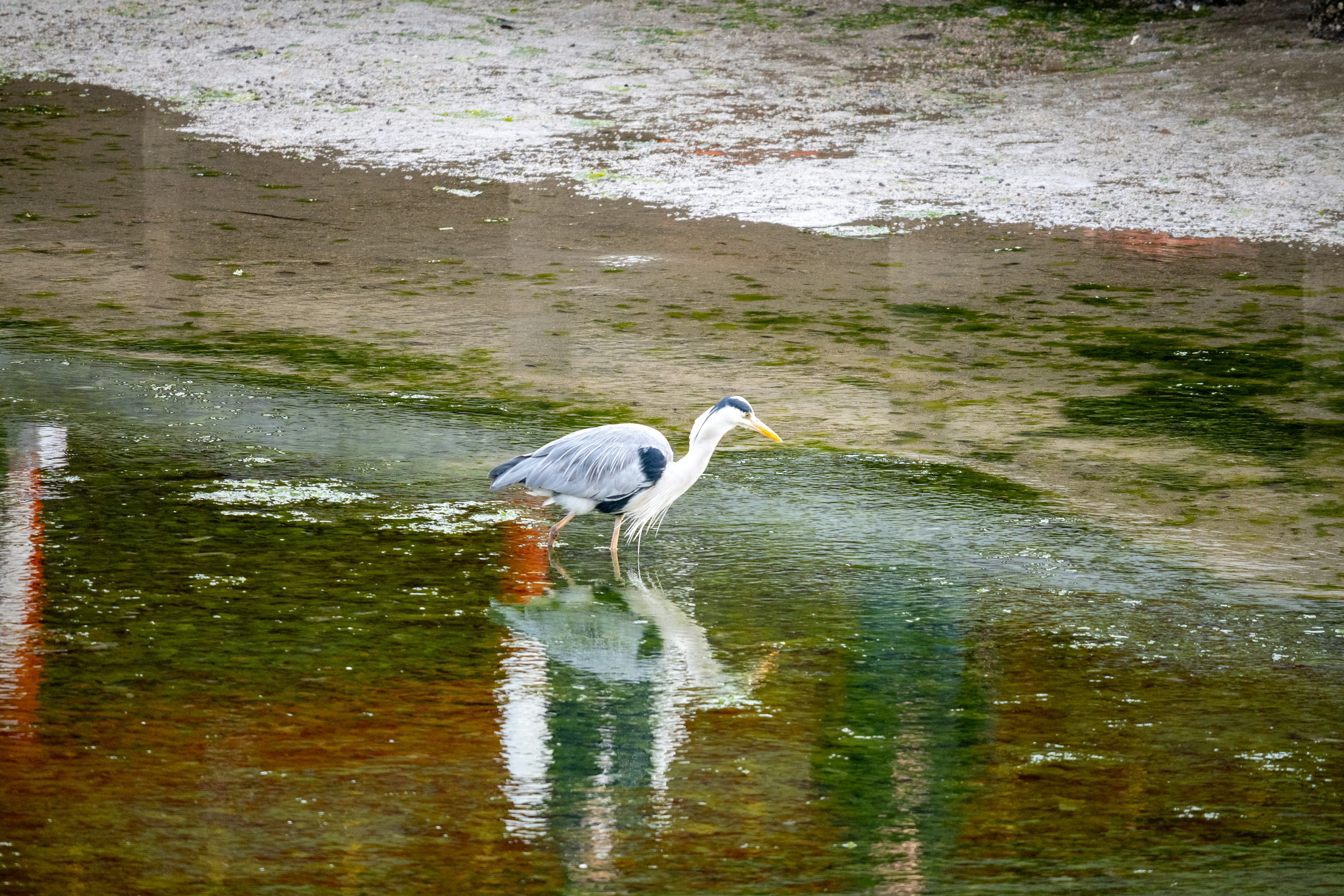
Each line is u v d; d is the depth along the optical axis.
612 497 10.26
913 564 10.44
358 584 9.87
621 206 22.56
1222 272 19.09
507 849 6.56
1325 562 10.41
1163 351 15.90
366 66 31.95
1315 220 21.34
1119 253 19.98
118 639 8.86
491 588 9.91
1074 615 9.54
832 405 14.16
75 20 36.31
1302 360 15.53
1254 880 6.33
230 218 21.83
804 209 22.31
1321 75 28.66
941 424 13.60
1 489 11.45
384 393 14.31
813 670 8.70
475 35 34.25
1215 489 11.94
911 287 18.48
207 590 9.66
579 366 15.31
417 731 7.78
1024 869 6.43
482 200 22.95
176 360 15.26
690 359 15.58
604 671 8.62
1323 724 7.98
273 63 32.34
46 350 15.48
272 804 6.93
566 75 30.97
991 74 30.59
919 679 8.56
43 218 21.62
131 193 23.20
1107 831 6.80
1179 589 9.96
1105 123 26.78
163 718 7.85
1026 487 12.00
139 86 30.97
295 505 11.33
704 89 29.86
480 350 15.85
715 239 20.80
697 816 6.92
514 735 7.75
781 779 7.32
